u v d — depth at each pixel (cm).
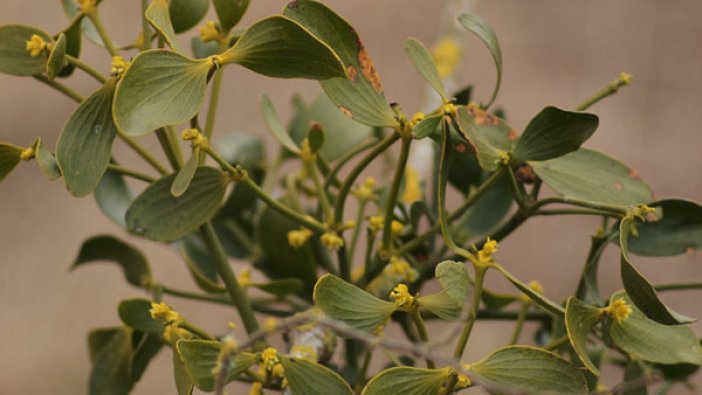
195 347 71
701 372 178
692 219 76
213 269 88
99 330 83
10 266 210
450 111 73
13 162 74
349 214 154
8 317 204
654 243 77
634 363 77
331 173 82
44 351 201
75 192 72
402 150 75
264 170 93
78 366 201
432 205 83
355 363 83
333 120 89
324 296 71
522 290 72
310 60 71
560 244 210
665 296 207
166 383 184
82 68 74
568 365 71
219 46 78
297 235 83
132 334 82
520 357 72
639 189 77
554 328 77
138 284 85
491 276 206
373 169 173
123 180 86
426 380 71
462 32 104
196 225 76
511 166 75
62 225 216
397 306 72
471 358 179
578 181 77
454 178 84
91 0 76
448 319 72
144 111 70
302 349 77
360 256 161
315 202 98
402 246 79
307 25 73
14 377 198
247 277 82
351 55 74
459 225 83
